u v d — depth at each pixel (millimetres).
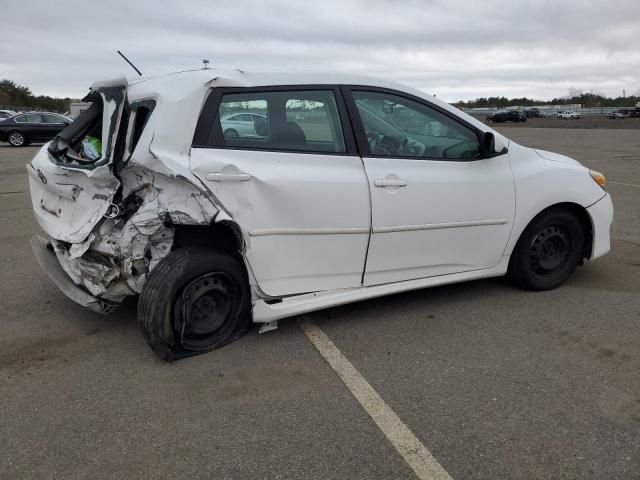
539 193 4016
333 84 3486
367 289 3631
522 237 4121
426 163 3648
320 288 3488
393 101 3648
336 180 3334
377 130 3578
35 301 4203
